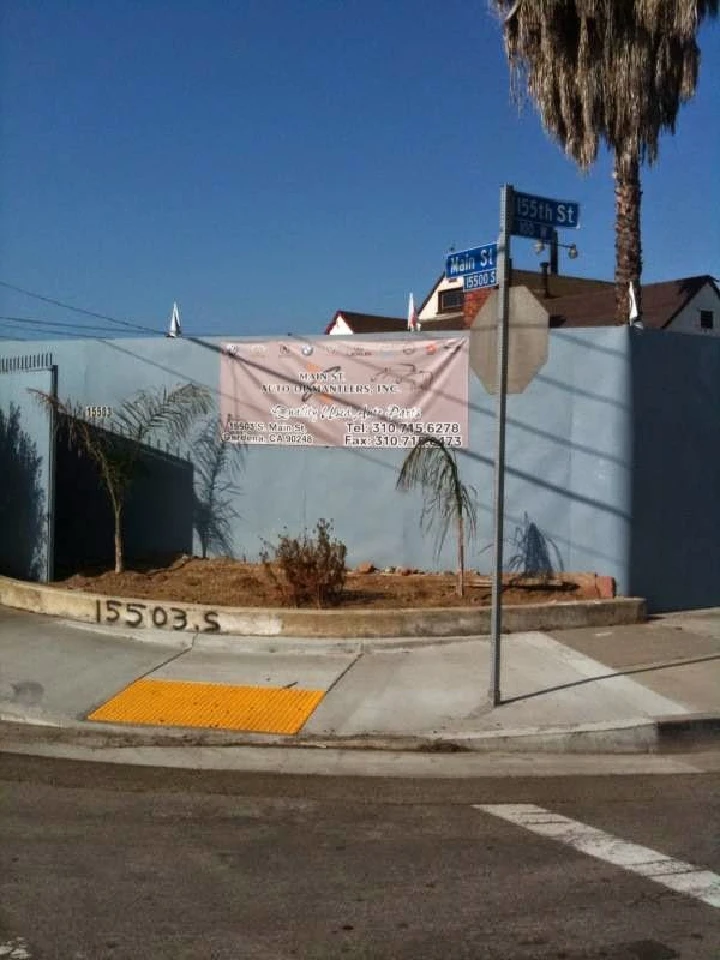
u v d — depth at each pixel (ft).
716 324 99.14
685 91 50.98
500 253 27.81
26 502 42.01
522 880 17.75
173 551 45.06
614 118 51.37
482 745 25.98
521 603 37.35
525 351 27.81
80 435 43.14
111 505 45.80
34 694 29.43
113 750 26.03
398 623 34.88
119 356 45.83
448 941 15.37
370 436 42.16
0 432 43.32
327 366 42.60
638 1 48.73
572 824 20.76
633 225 53.67
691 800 22.45
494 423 40.83
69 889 17.24
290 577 36.60
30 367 47.83
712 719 27.04
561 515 40.22
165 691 29.76
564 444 40.11
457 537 40.91
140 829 20.30
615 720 26.99
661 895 17.15
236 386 43.91
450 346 41.11
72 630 36.37
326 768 24.57
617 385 39.50
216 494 44.32
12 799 22.16
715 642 35.14
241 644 34.32
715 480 41.96
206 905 16.62
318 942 15.30
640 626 37.45
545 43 51.06
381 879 17.78
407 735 26.18
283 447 43.34
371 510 42.24
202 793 22.67
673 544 40.91
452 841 19.71
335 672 31.55
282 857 18.80
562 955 14.92
